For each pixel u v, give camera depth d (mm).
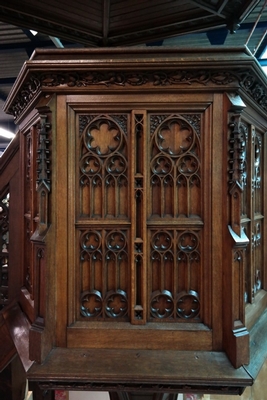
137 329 785
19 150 1119
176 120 797
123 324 795
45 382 720
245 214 908
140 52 766
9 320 1046
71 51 778
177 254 803
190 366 723
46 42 2660
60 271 794
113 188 807
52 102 786
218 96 783
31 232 938
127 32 1269
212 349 780
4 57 2980
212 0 1043
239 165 756
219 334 779
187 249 804
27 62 757
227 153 771
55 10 1096
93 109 797
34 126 921
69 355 758
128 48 761
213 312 784
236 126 760
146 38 1309
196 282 807
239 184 756
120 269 809
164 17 1168
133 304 792
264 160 1067
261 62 2730
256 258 1011
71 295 795
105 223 796
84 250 807
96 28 1234
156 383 694
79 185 809
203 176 794
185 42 2543
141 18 1169
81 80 781
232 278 748
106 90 781
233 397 1809
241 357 721
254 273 981
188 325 793
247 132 926
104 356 756
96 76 774
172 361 741
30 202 994
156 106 790
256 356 783
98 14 1137
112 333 786
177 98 784
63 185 794
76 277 805
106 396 2262
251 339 848
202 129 795
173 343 781
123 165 803
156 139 798
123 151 802
